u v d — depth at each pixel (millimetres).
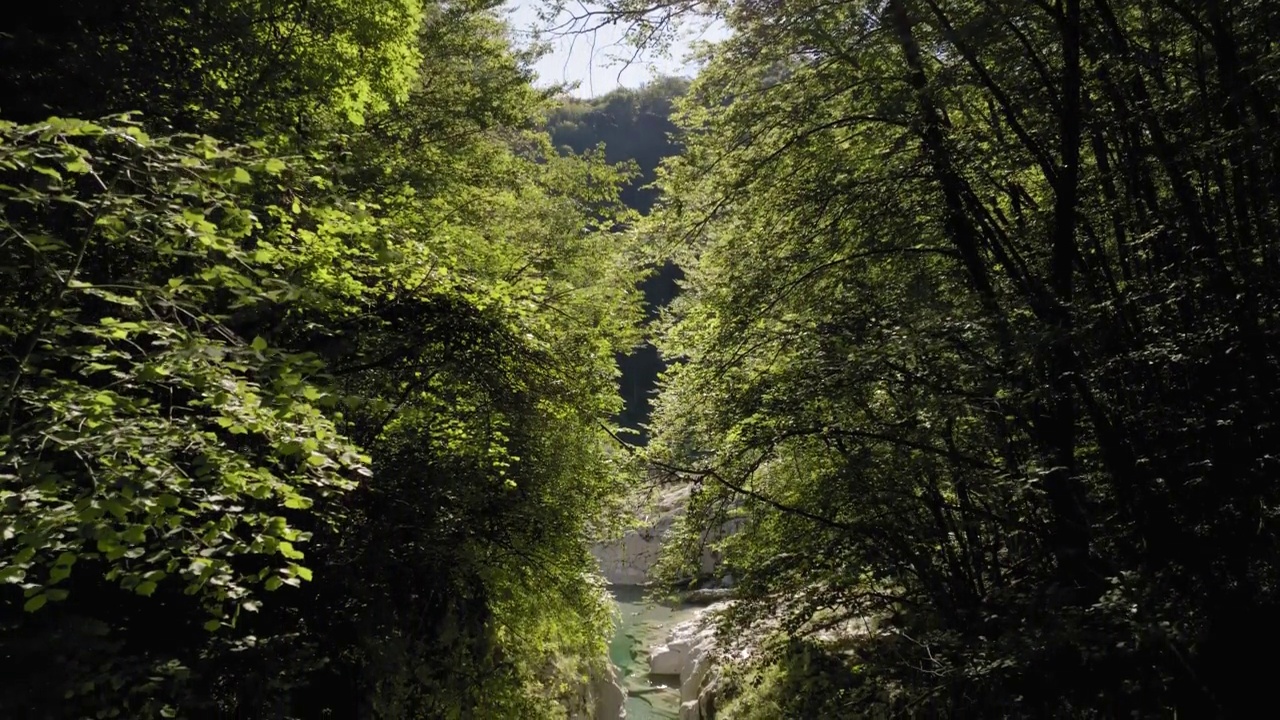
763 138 11266
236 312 6930
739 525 12727
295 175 6090
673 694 21047
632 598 29312
